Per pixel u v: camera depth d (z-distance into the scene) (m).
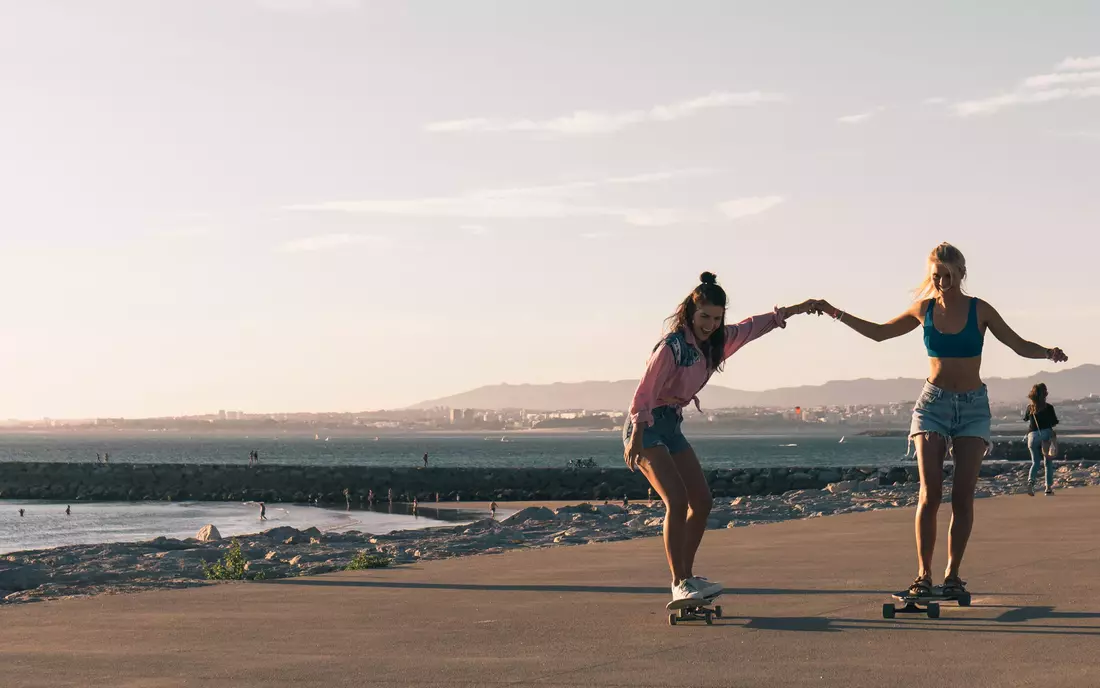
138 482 83.50
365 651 5.16
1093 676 4.18
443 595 7.21
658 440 5.89
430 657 4.96
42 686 4.52
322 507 62.78
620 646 5.10
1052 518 11.90
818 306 6.30
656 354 5.80
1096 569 7.53
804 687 4.11
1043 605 5.96
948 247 5.99
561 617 6.10
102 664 4.97
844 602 6.34
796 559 8.76
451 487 74.62
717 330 5.94
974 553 8.66
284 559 12.30
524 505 59.00
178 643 5.50
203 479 82.06
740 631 5.41
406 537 16.48
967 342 5.95
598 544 10.76
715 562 8.73
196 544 15.17
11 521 50.78
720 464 131.00
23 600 8.12
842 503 17.52
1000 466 39.69
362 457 191.62
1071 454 74.69
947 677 4.21
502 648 5.14
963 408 5.96
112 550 14.08
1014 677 4.19
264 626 6.00
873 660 4.58
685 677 4.36
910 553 8.95
